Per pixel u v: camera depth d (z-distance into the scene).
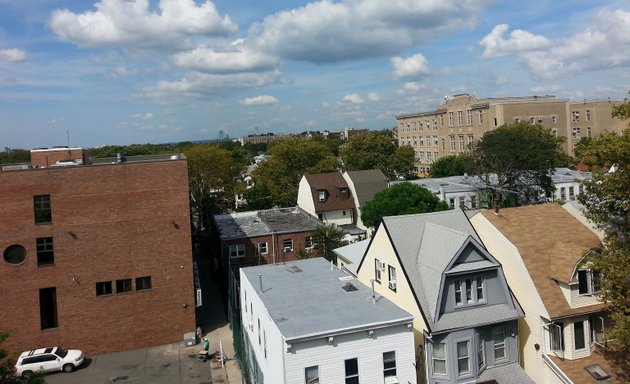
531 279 24.69
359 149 95.75
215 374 31.47
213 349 35.66
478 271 24.44
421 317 23.81
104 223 35.38
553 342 24.05
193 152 75.94
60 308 34.53
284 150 84.12
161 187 36.59
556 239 26.66
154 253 36.47
